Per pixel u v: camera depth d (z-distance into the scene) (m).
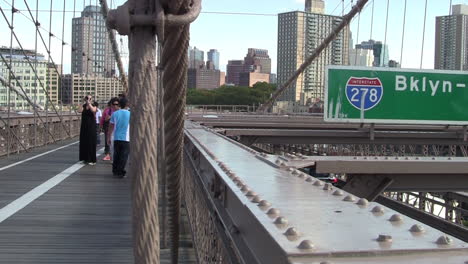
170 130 2.05
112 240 5.33
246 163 3.35
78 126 25.92
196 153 4.80
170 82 1.88
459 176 5.41
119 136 10.08
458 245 1.26
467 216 11.46
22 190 8.39
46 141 18.88
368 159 5.20
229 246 2.25
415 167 5.24
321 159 5.02
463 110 11.90
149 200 1.33
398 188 5.38
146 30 1.46
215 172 2.85
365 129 13.86
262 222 1.50
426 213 10.50
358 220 1.54
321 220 1.53
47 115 19.17
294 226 1.45
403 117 11.67
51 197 7.77
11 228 5.77
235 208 2.04
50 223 6.04
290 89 47.62
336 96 11.50
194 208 4.89
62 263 4.52
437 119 11.77
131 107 1.39
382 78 11.63
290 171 2.87
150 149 1.35
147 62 1.42
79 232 5.64
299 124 15.61
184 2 1.50
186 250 5.04
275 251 1.30
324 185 2.24
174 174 2.29
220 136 6.75
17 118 15.19
